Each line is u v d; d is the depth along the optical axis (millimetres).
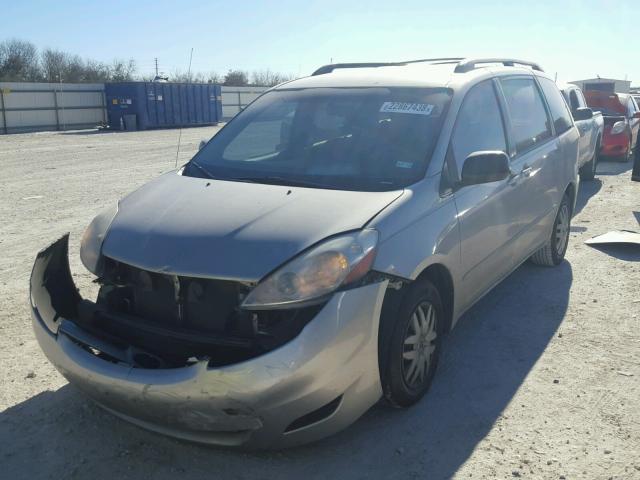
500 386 3900
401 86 4352
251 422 2875
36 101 33688
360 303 3014
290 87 4781
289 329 2928
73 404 3670
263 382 2791
